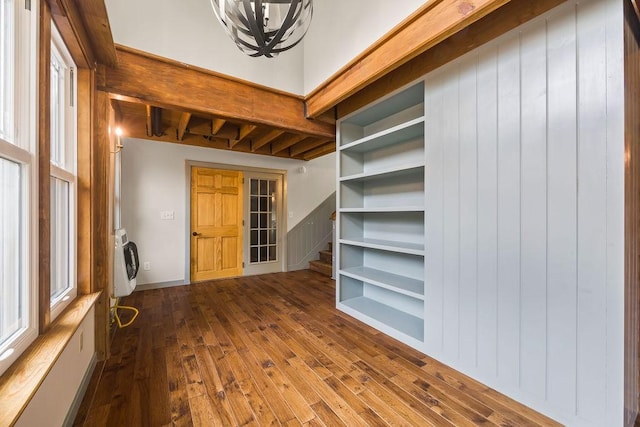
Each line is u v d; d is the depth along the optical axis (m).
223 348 2.29
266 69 2.83
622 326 1.29
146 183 4.09
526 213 1.61
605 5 1.33
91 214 1.92
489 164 1.78
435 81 2.12
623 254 1.29
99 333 2.05
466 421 1.50
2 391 0.88
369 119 3.17
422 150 2.76
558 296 1.49
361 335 2.56
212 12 2.51
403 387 1.80
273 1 1.18
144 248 4.06
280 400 1.66
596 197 1.36
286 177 5.42
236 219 4.89
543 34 1.54
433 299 2.15
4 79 1.04
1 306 1.03
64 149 1.73
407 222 2.95
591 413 1.38
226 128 3.89
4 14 1.04
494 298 1.76
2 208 1.04
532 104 1.58
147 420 1.49
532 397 1.59
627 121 1.33
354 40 2.43
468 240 1.91
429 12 1.76
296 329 2.68
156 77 2.26
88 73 1.91
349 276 3.18
